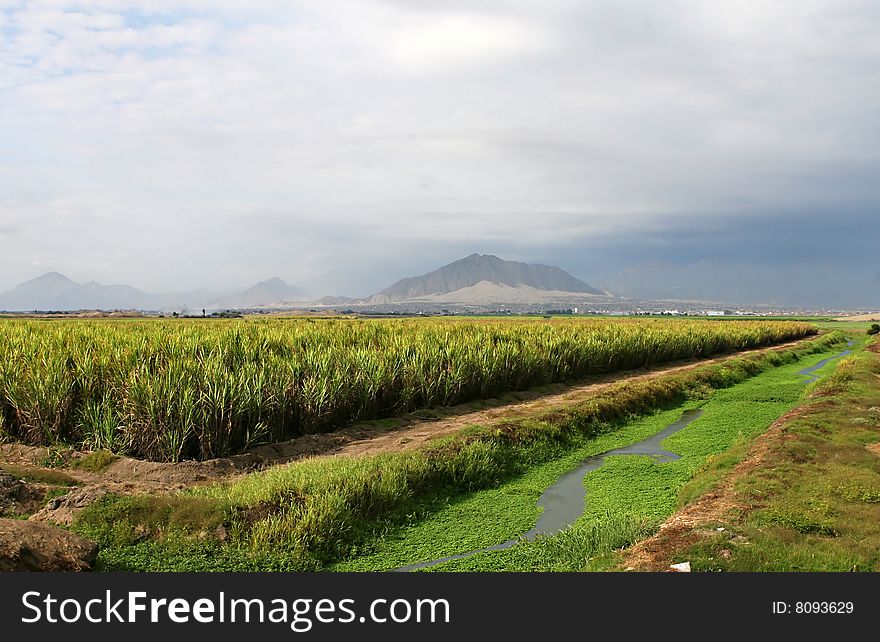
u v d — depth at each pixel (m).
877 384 19.86
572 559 8.30
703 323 56.53
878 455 11.45
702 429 17.14
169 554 7.96
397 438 14.88
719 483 10.54
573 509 10.84
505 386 21.75
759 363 32.66
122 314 116.44
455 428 16.03
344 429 15.31
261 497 9.21
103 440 12.46
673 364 34.50
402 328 27.06
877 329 74.38
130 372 13.44
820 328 89.31
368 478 10.21
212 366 13.45
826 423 13.93
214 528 8.48
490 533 9.62
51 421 13.09
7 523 7.09
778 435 13.16
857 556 7.27
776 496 9.30
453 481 11.83
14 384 13.24
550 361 24.52
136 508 8.62
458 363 19.27
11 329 20.33
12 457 12.22
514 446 13.84
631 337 31.05
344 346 20.47
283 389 14.16
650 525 8.99
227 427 12.59
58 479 10.39
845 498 9.18
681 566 7.10
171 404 12.09
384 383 16.86
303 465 11.11
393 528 9.71
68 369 14.38
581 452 14.81
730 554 7.34
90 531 8.13
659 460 14.19
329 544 8.73
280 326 26.58
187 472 11.39
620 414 18.38
